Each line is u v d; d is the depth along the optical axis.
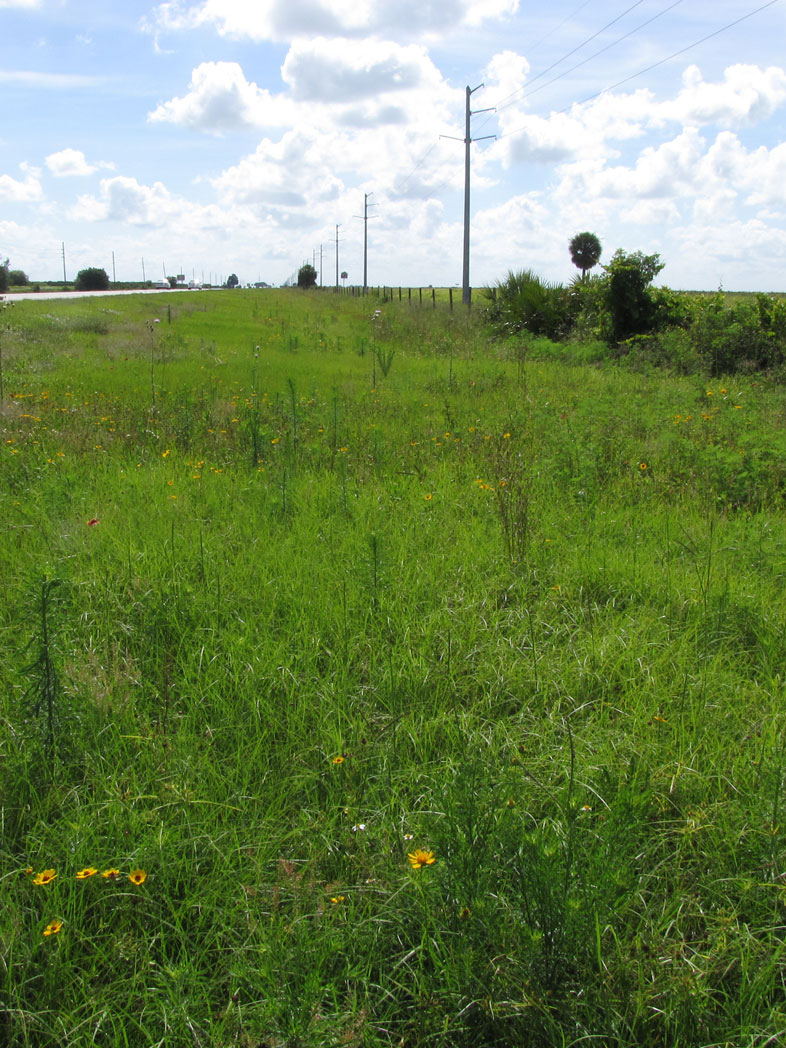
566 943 1.98
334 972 2.05
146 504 5.74
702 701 3.20
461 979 1.98
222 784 2.72
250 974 1.98
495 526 5.33
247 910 2.16
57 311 28.20
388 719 3.17
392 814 2.61
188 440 7.86
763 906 2.26
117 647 3.53
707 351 15.77
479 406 10.71
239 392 11.54
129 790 2.62
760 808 2.51
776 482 6.43
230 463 7.15
